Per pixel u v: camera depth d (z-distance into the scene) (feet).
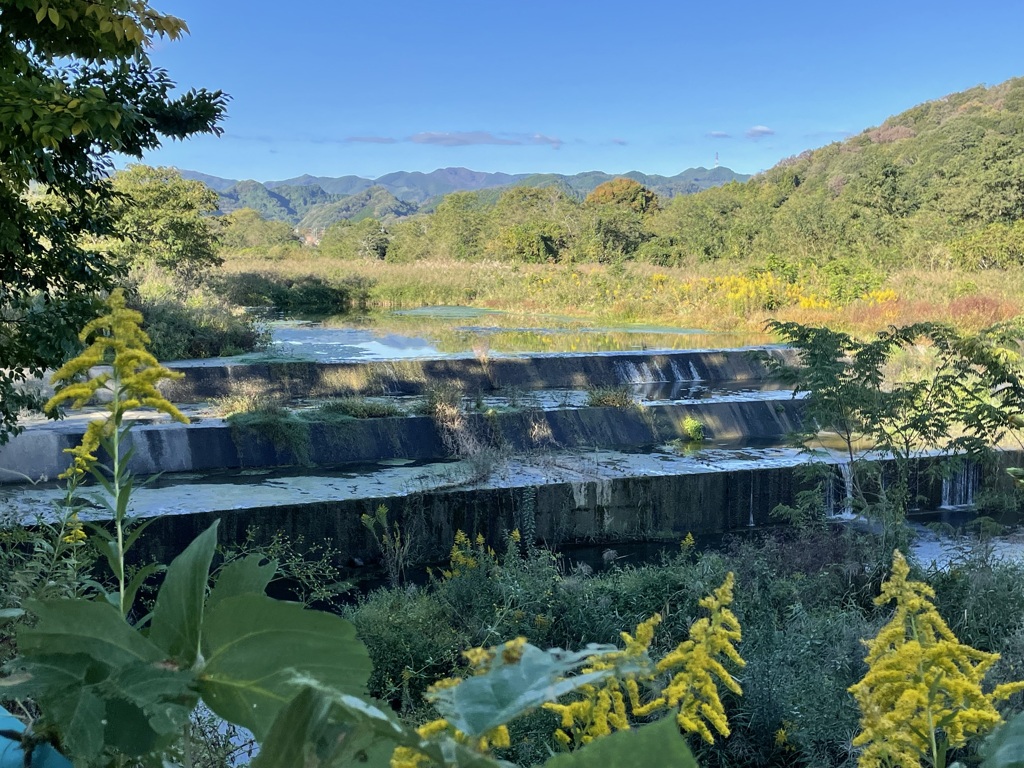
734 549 32.14
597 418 56.34
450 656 23.63
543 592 26.78
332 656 2.25
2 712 2.99
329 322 107.55
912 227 144.97
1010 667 18.34
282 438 49.11
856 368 35.12
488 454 48.34
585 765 1.77
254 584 2.51
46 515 30.27
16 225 19.84
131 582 3.67
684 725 4.04
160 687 2.23
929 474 46.29
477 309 127.54
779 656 20.15
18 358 20.59
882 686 3.81
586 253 172.35
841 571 29.35
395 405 57.57
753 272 119.75
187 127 24.59
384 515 36.81
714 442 56.29
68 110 16.49
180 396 61.52
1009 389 32.63
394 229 260.62
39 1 15.70
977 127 234.17
